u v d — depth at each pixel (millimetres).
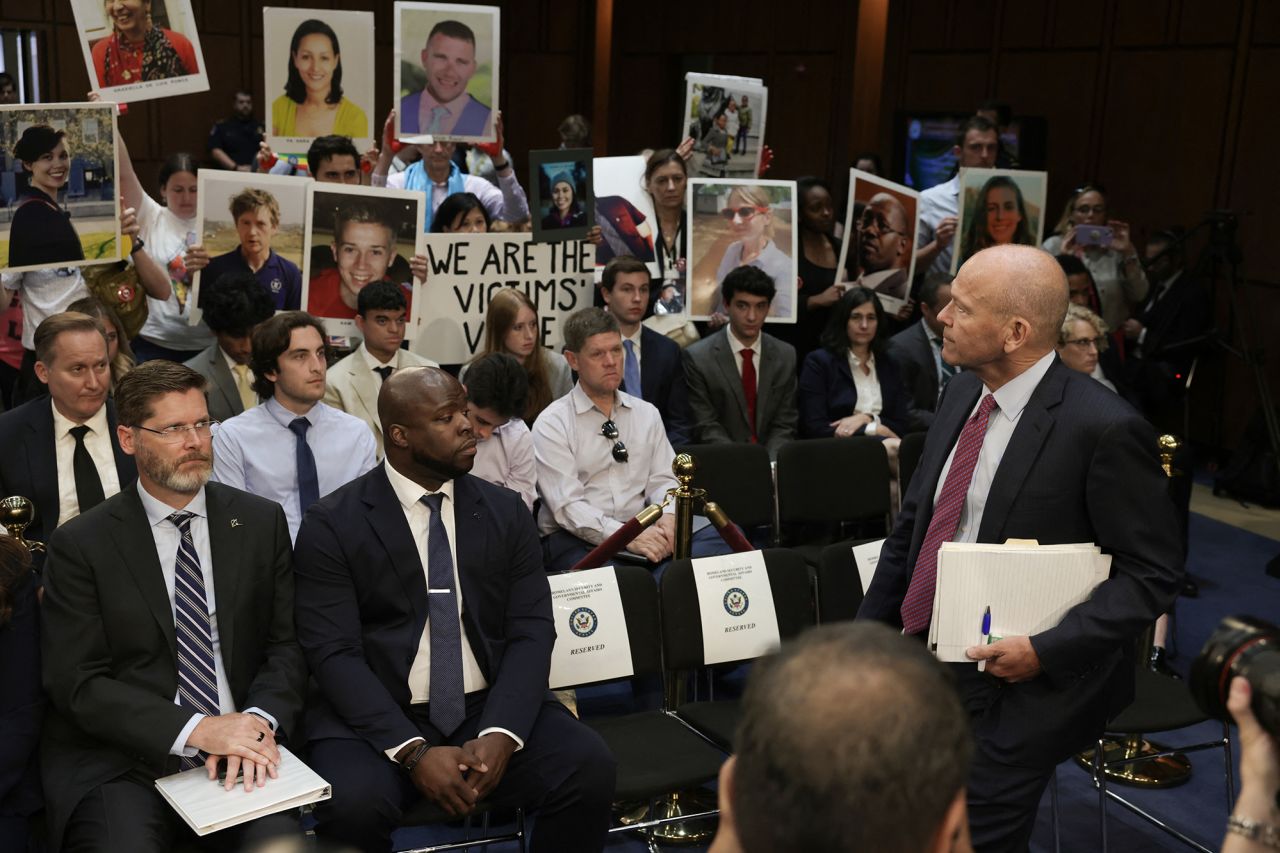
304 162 7152
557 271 5301
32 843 2705
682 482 3648
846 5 10500
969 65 9695
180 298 5355
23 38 10430
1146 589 2393
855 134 8203
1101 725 2551
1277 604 5473
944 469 2693
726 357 5285
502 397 4094
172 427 2674
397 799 2717
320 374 3697
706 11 11555
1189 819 3686
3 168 4055
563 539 4371
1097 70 8906
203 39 11305
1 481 3238
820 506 4762
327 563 2900
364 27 5441
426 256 4871
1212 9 8148
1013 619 2461
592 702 4363
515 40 12406
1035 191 6004
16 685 2613
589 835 2855
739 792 963
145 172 11219
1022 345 2469
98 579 2674
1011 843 2521
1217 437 8055
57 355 3176
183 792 2479
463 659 2959
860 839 907
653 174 5828
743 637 3445
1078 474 2457
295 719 2773
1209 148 8219
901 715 923
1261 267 7879
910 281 5945
